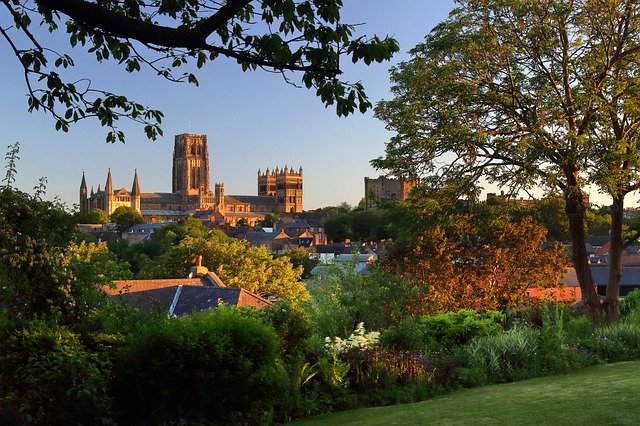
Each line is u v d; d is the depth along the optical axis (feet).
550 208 87.04
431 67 80.53
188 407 28.96
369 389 38.81
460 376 41.09
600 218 94.38
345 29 21.21
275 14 22.94
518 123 79.10
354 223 580.71
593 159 72.43
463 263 94.89
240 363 29.73
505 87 79.56
